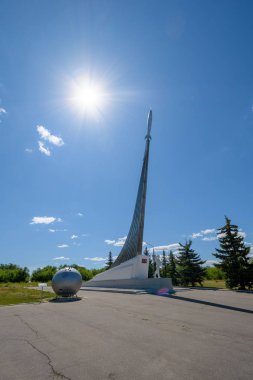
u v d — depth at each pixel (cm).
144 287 2489
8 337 759
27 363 553
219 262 3003
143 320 977
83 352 613
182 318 1012
